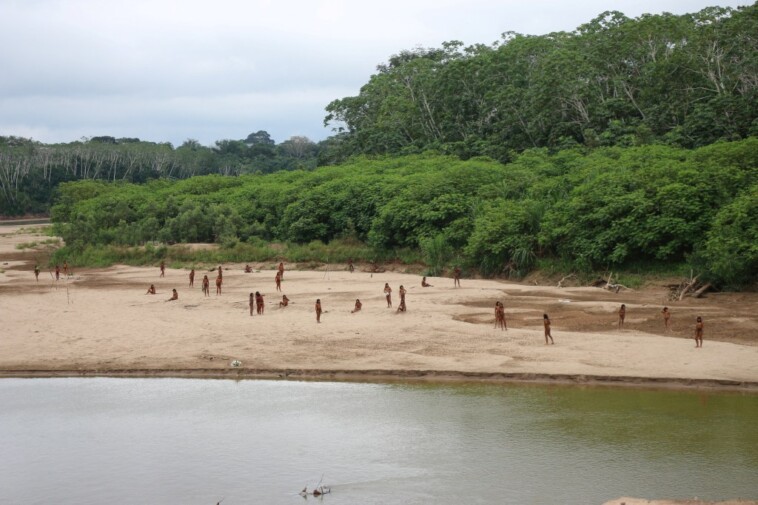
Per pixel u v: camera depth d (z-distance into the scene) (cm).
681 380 2442
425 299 4197
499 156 8181
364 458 1919
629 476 1728
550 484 1708
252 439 2086
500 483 1725
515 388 2498
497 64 9244
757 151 4838
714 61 6888
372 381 2655
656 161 5212
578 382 2520
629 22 7838
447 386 2556
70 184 11744
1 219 17825
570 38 9181
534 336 3116
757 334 3005
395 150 10012
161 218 8450
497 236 5303
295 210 7369
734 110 6325
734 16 6738
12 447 2069
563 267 4947
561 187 5544
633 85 7725
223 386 2659
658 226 4466
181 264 6750
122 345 3216
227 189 9569
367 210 6912
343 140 11756
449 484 1731
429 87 9881
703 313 3478
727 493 1614
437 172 6912
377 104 11456
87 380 2777
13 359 3022
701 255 4203
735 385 2394
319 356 2927
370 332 3300
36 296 4744
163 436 2133
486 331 3244
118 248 7519
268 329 3431
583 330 3222
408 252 6253
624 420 2119
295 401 2438
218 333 3384
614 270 4703
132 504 1670
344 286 4981
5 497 1731
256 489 1741
